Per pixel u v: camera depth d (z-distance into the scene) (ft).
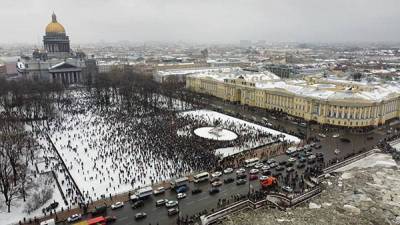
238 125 629.92
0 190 351.87
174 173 405.39
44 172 405.18
